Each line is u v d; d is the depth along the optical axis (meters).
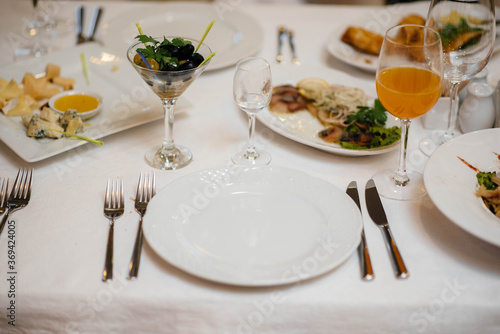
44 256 0.81
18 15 1.65
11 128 1.09
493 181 0.89
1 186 0.95
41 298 0.75
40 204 0.92
